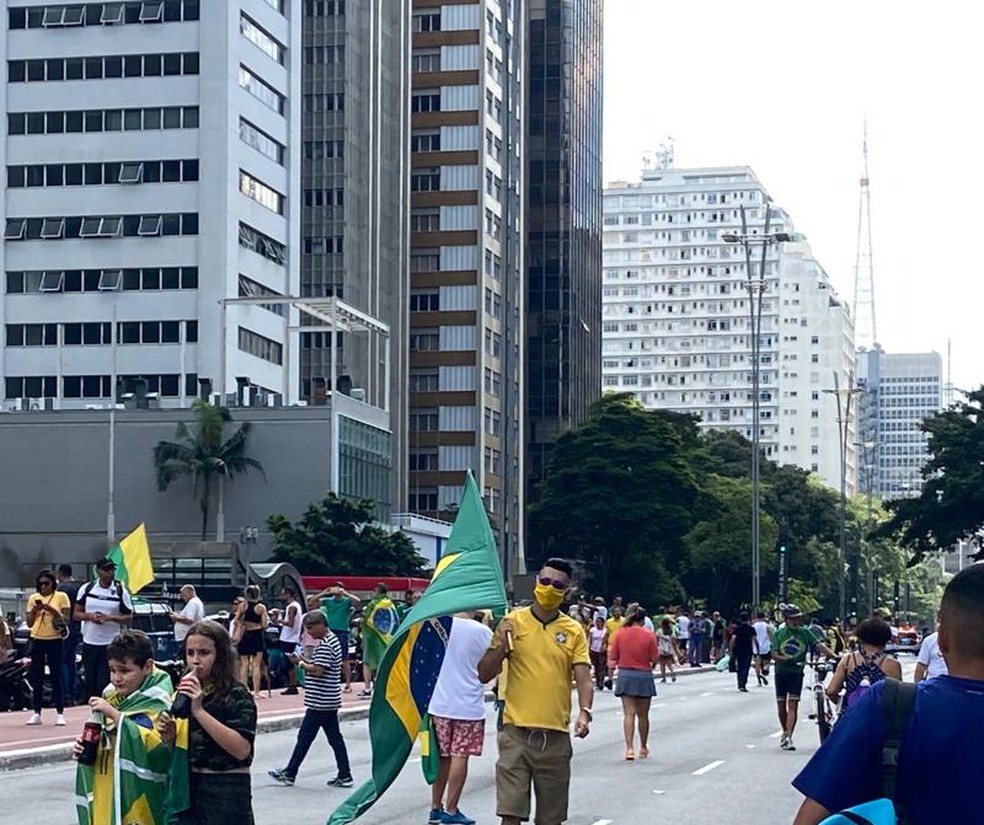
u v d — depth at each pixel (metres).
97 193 84.94
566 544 84.81
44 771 19.33
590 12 134.00
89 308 84.88
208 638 8.14
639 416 84.44
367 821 15.24
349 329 81.44
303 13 103.06
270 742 24.05
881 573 158.88
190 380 83.50
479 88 110.06
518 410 114.75
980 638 4.84
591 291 133.12
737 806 17.22
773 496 114.38
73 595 25.52
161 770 8.12
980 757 4.70
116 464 75.75
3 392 85.00
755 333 77.12
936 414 75.00
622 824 15.66
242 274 85.75
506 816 11.42
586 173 131.62
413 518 84.50
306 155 102.50
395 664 12.37
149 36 84.69
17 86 85.94
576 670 11.66
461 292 109.62
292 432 74.94
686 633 60.12
